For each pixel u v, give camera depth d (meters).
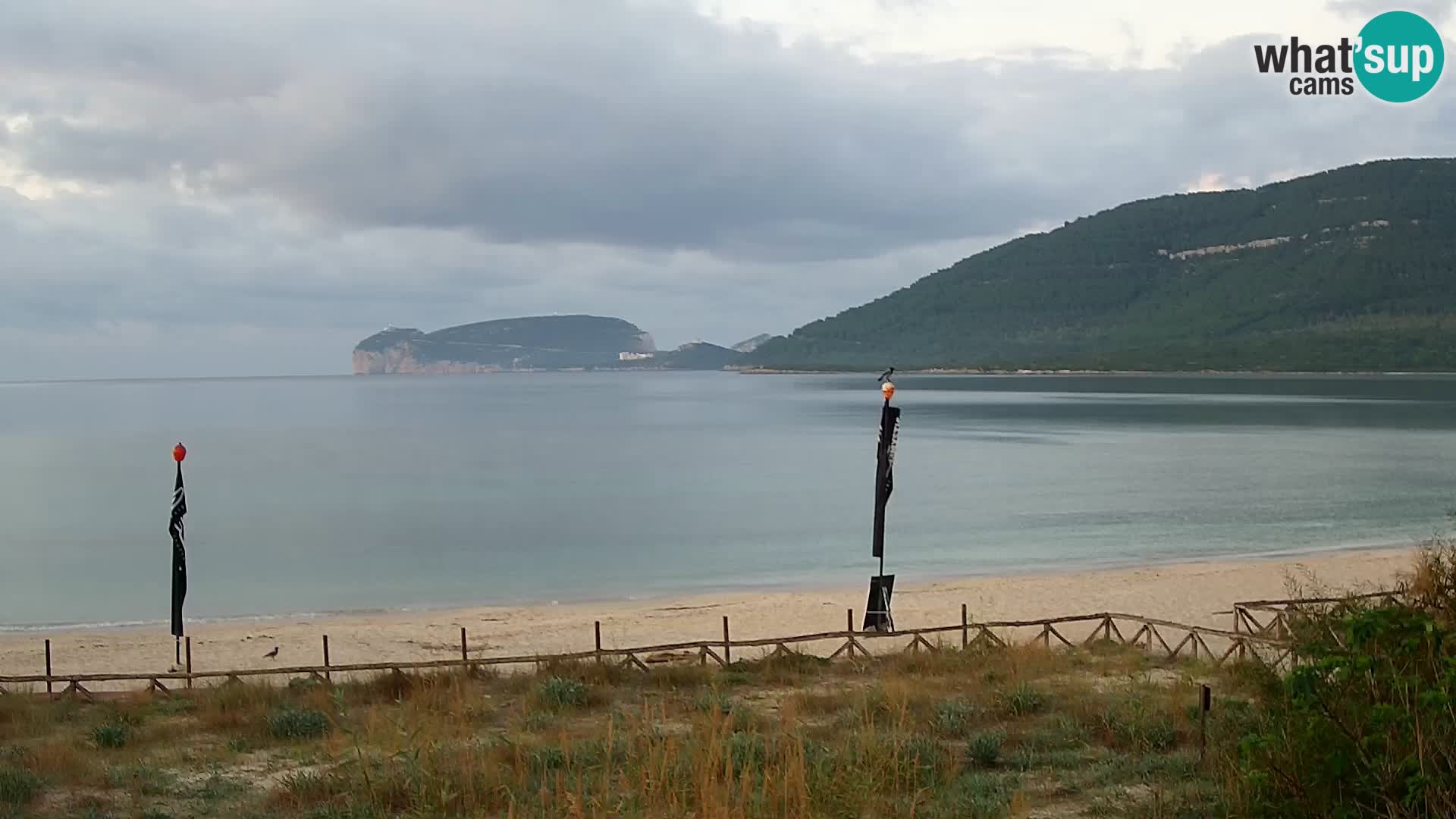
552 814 9.56
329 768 12.07
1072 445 93.38
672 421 138.75
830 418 140.75
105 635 29.05
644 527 51.50
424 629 28.80
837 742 12.14
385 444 104.56
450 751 12.15
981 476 70.75
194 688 19.42
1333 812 7.56
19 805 11.03
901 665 18.72
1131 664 18.02
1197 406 153.62
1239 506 55.31
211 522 54.34
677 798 9.48
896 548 44.56
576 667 18.47
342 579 39.47
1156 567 37.53
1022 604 29.94
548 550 45.41
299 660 24.94
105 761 12.95
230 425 138.88
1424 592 9.70
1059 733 12.71
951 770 10.93
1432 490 60.38
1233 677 13.78
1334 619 8.77
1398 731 7.46
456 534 49.91
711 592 35.84
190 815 10.77
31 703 17.27
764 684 17.61
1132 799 10.01
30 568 42.25
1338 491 60.78
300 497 64.12
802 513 55.34
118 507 60.34
